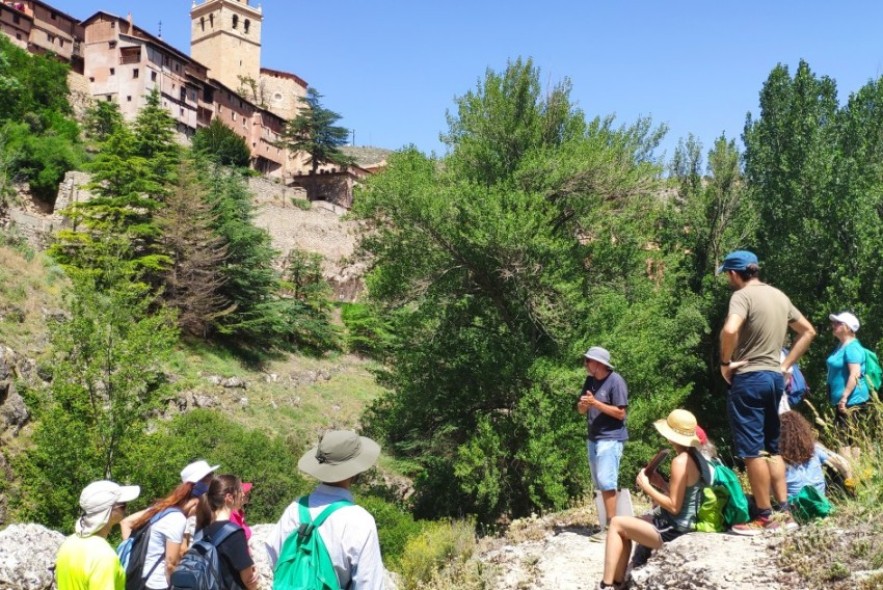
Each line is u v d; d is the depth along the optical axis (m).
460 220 18.39
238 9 108.81
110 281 21.31
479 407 19.50
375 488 22.02
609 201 19.72
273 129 90.56
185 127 75.88
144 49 73.00
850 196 21.61
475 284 19.70
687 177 27.84
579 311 18.58
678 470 5.54
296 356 43.91
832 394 7.29
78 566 4.37
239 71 108.81
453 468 19.19
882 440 6.12
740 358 5.54
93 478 16.70
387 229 19.17
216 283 39.12
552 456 16.50
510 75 20.36
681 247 26.80
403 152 19.70
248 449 20.02
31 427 19.92
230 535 4.43
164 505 4.87
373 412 21.97
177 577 4.04
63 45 77.94
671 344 22.52
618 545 5.52
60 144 53.41
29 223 38.47
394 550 14.93
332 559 3.46
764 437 5.53
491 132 20.09
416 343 19.66
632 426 17.70
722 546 5.27
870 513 4.97
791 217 23.36
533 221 17.19
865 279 20.89
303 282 52.41
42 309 26.17
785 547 4.93
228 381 33.69
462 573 7.55
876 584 4.15
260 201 59.56
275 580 3.51
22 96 59.75
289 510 3.65
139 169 39.66
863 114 25.33
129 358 18.02
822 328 20.59
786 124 24.47
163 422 20.11
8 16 72.06
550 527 8.84
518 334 19.22
